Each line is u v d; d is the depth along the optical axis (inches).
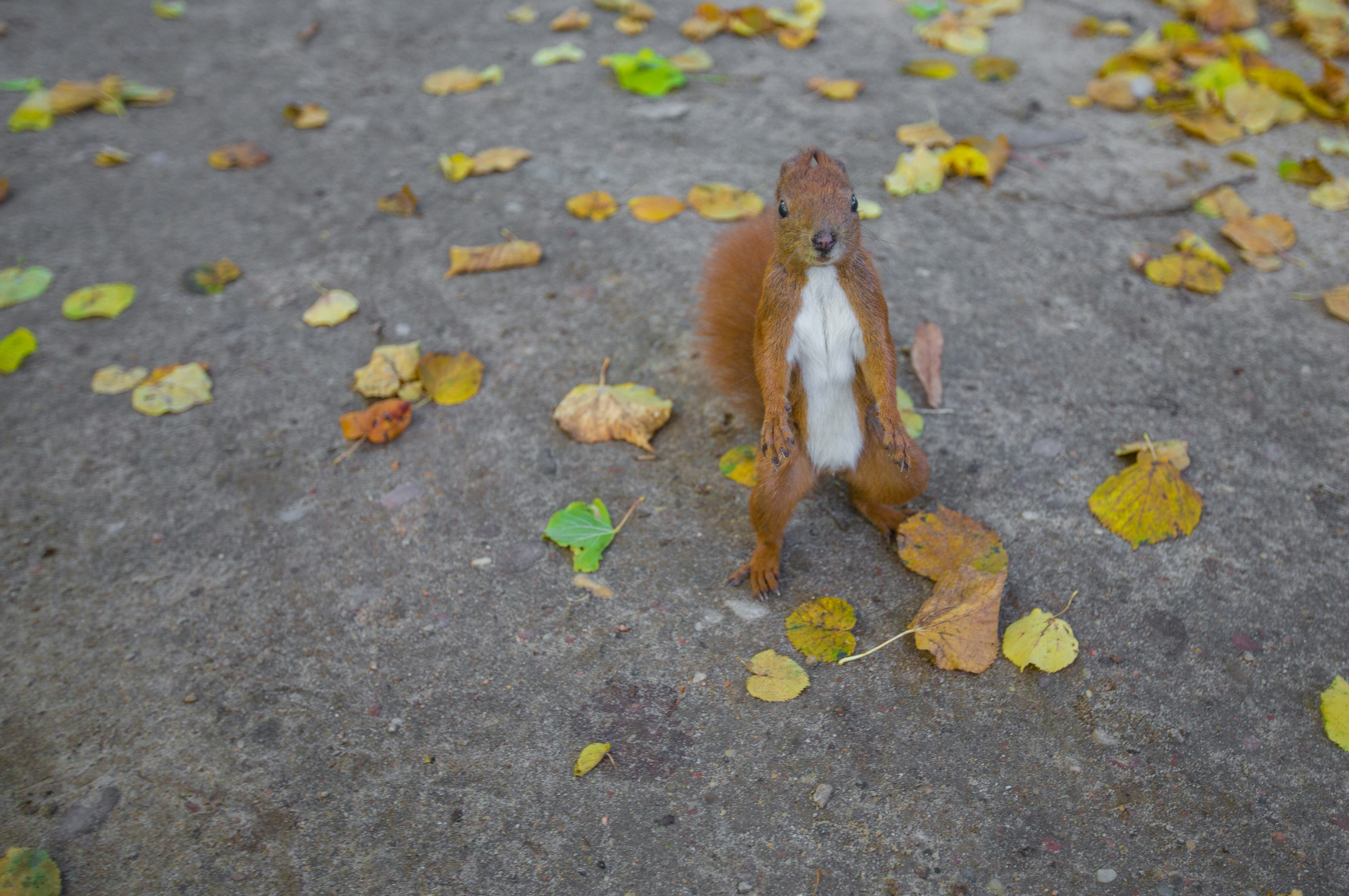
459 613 29.8
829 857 25.8
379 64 50.6
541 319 36.6
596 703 28.1
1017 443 32.5
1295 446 32.4
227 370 35.7
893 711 27.7
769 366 28.7
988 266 37.6
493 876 25.9
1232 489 31.4
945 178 41.4
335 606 30.1
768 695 27.9
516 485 32.4
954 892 25.4
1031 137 43.2
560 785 27.0
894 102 45.3
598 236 39.4
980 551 29.6
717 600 29.7
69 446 33.9
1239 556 30.1
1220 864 25.6
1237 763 26.8
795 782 26.8
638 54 49.8
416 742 27.7
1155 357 34.7
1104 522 30.6
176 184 42.7
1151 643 28.6
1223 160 41.7
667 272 37.8
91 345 36.6
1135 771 26.7
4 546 31.6
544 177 42.0
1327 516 30.9
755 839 26.1
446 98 47.2
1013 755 27.0
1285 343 35.0
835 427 29.6
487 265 38.2
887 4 55.0
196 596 30.5
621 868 25.9
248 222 40.8
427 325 36.7
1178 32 47.0
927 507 31.1
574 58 49.8
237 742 27.9
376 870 26.1
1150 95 44.8
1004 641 28.5
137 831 26.8
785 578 30.1
